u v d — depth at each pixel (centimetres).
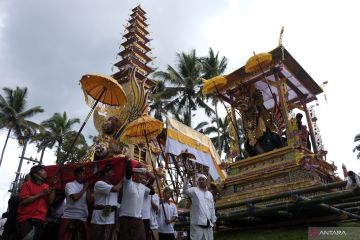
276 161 1134
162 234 823
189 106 3669
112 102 948
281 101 1223
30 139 4484
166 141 1662
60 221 625
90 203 624
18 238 545
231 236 966
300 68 1293
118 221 598
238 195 1138
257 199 859
